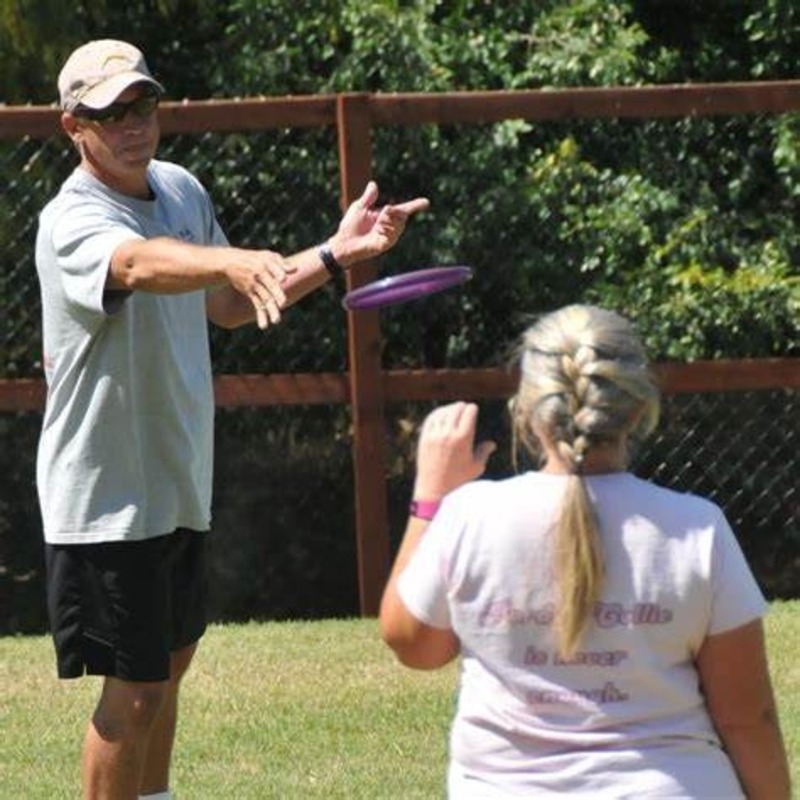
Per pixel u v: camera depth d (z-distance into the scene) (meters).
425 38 41.88
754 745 12.59
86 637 19.34
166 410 19.38
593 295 36.94
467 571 12.41
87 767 19.56
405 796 23.23
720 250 37.91
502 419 35.16
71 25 40.00
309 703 27.98
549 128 38.50
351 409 35.94
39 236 19.55
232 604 36.88
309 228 36.25
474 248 36.62
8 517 36.66
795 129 37.62
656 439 36.06
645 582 12.27
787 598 36.47
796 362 35.47
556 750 12.30
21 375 35.53
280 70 41.69
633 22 44.94
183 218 20.06
